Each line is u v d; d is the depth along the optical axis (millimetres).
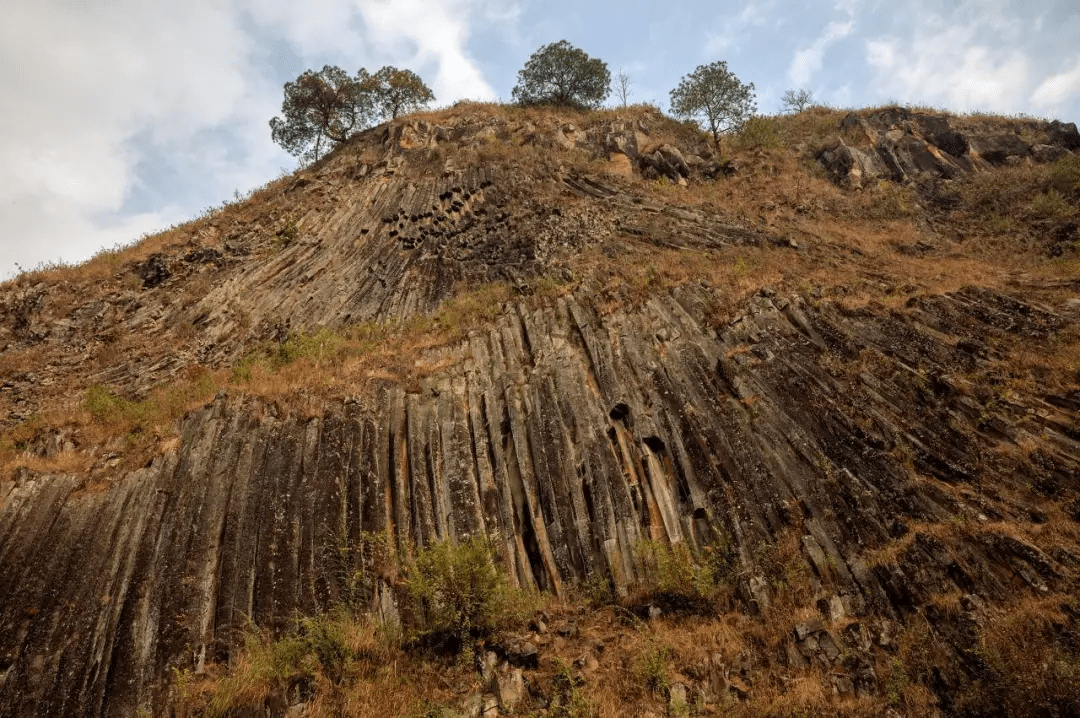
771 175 30266
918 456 12555
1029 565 10047
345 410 15406
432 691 10664
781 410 14352
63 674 10969
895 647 9930
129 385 19719
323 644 11180
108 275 25484
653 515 13453
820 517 12219
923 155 30734
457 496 14047
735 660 10414
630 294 19125
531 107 39656
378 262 25344
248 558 12695
